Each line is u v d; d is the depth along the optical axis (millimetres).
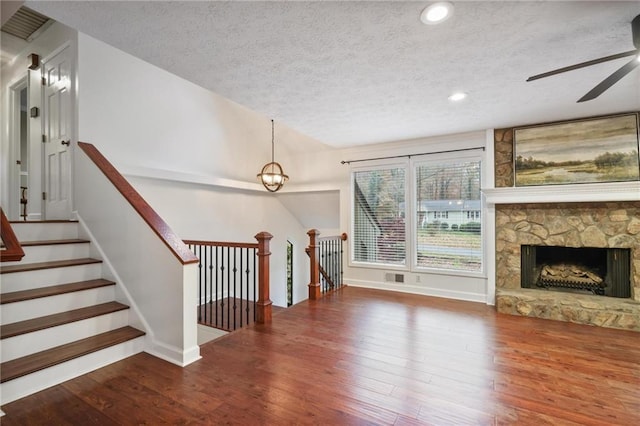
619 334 3096
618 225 3570
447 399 2008
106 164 3141
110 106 3773
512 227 4117
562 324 3389
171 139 4566
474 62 2379
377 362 2514
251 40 2064
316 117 3684
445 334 3111
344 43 2107
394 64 2406
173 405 1921
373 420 1797
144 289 2676
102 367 2375
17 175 4379
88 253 3158
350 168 5379
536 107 3361
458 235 4504
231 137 5598
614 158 3561
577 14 1791
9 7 1693
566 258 4043
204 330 3984
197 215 5004
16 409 1862
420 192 4789
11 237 1791
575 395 2053
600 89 2182
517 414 1857
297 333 3129
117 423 1755
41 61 3889
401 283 4887
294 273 7254
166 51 2199
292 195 6414
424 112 3516
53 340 2312
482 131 4293
